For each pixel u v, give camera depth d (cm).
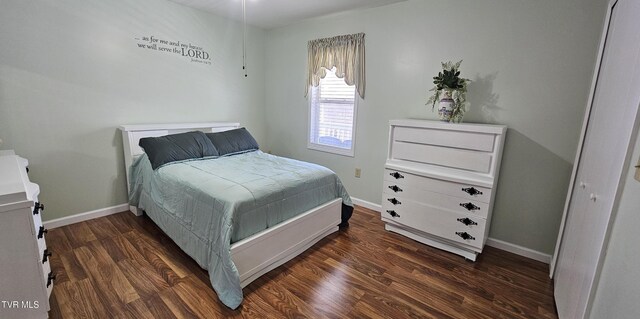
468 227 232
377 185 343
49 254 166
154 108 323
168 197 239
